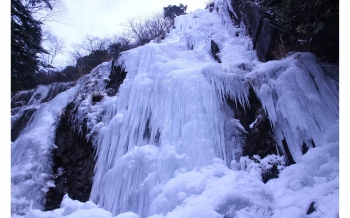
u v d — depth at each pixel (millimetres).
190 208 2963
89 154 6918
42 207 6879
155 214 3457
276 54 5680
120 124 6289
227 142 4805
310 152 3811
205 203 2963
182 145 4777
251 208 2926
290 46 5449
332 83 4402
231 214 2859
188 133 4793
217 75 5254
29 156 7898
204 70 5465
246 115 4988
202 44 8820
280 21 5426
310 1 4258
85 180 6543
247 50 7254
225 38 8422
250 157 4527
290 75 4469
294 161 4109
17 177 7234
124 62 8453
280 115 4457
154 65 6844
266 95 4648
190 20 11852
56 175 7348
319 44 4988
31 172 7457
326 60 5121
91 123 7215
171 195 3598
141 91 6352
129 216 3293
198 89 5273
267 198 3215
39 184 7172
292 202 3105
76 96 9273
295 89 4340
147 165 4918
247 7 7598
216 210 2855
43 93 13914
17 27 11750
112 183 5191
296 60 4664
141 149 5223
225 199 2963
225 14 9578
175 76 5832
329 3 4035
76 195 6465
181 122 5242
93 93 8219
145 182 4629
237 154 4656
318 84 4340
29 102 13711
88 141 7047
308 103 4191
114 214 4871
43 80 16953
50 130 8641
